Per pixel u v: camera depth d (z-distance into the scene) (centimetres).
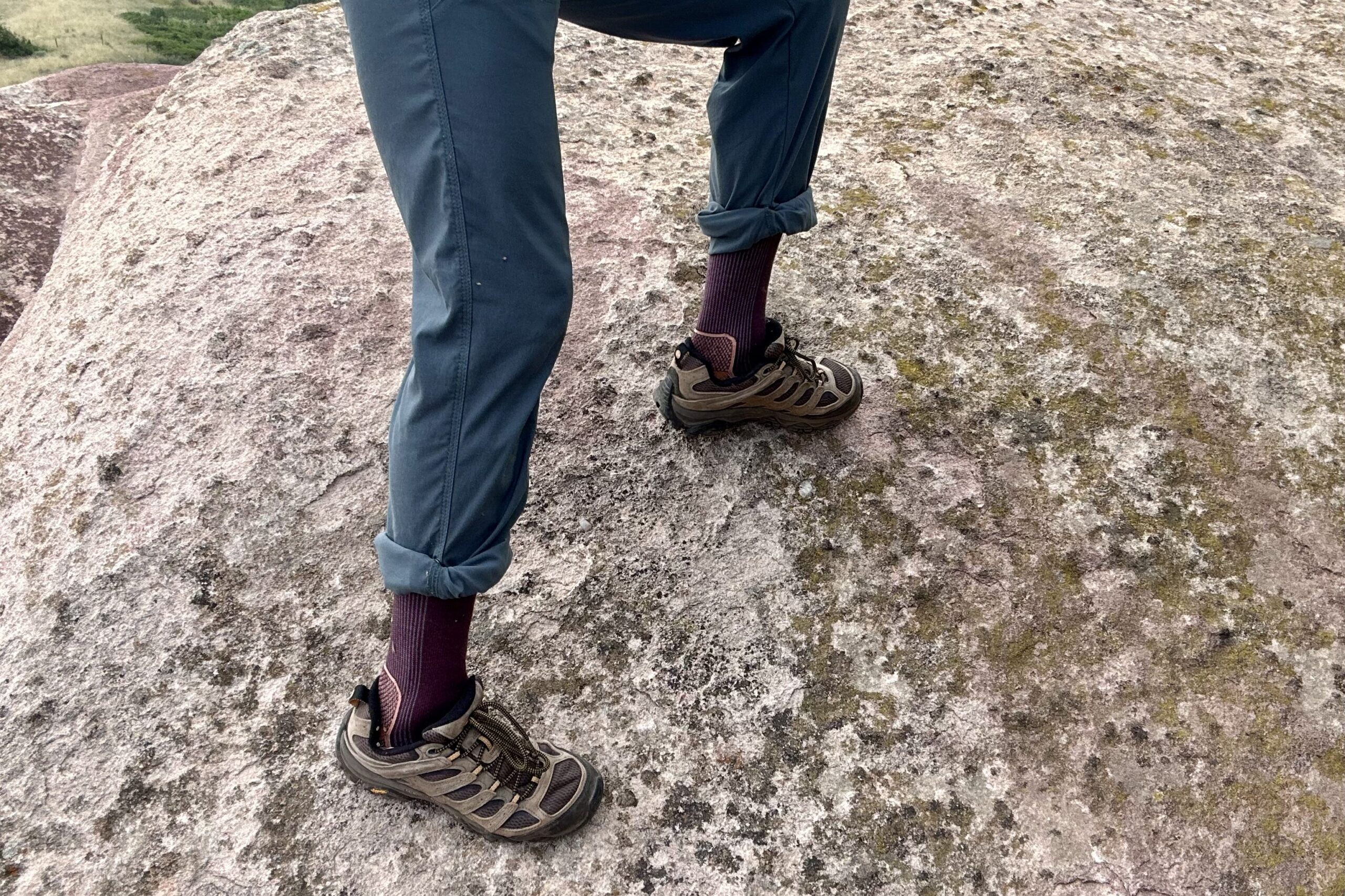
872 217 208
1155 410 175
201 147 220
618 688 138
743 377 150
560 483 160
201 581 146
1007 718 137
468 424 91
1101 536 157
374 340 179
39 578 146
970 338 185
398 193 90
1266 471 167
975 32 280
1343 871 125
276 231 196
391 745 114
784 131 123
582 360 177
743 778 130
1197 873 125
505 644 142
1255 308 193
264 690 136
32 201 253
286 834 123
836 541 155
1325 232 213
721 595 149
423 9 81
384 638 142
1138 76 264
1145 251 204
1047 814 129
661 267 194
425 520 96
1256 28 311
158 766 128
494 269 87
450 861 121
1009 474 164
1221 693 141
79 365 175
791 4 111
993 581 152
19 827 122
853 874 123
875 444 167
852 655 143
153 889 118
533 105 86
